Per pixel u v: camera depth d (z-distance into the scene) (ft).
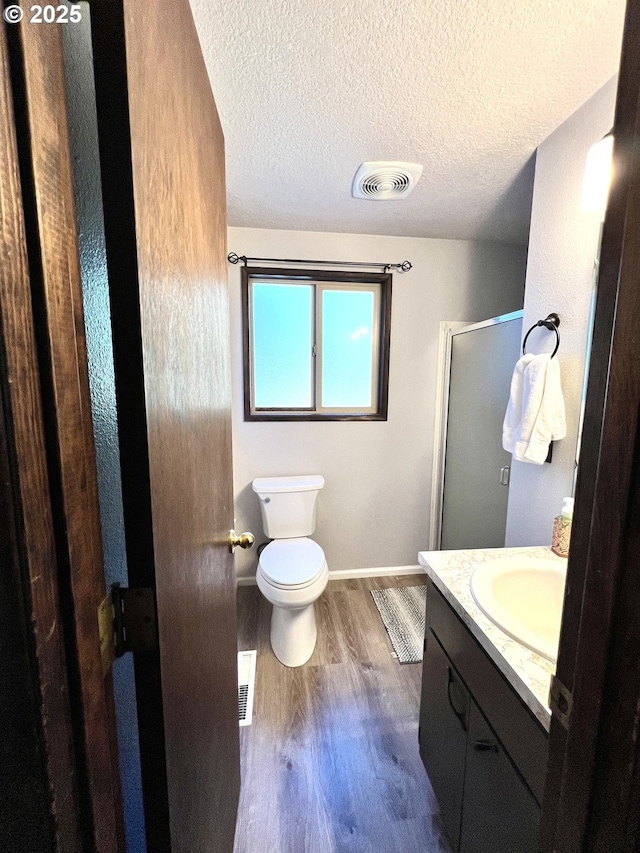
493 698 2.68
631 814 1.14
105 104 1.24
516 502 5.02
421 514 8.36
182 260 1.96
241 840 3.63
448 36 3.01
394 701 5.15
